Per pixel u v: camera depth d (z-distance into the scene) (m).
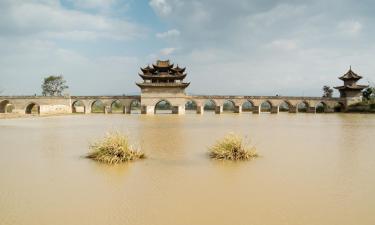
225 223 7.56
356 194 9.84
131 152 16.23
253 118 60.72
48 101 81.00
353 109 90.31
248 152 16.52
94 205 8.88
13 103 80.12
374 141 23.75
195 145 21.47
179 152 18.45
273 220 7.73
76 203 9.05
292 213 8.20
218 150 16.78
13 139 24.97
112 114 80.12
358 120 53.72
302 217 7.91
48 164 14.81
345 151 18.69
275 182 11.40
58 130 33.34
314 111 90.88
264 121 50.81
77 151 18.73
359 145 21.42
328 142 23.08
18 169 13.70
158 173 12.97
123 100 83.88
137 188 10.68
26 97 80.06
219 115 74.81
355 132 31.33
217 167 14.15
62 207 8.70
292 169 13.62
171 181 11.64
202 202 9.16
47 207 8.70
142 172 13.16
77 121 49.84
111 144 16.14
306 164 14.73
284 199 9.38
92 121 49.91
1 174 12.71
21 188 10.64
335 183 11.22
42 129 34.59
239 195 9.83
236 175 12.55
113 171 13.34
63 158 16.41
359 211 8.33
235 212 8.31
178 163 15.10
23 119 55.41
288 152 18.33
